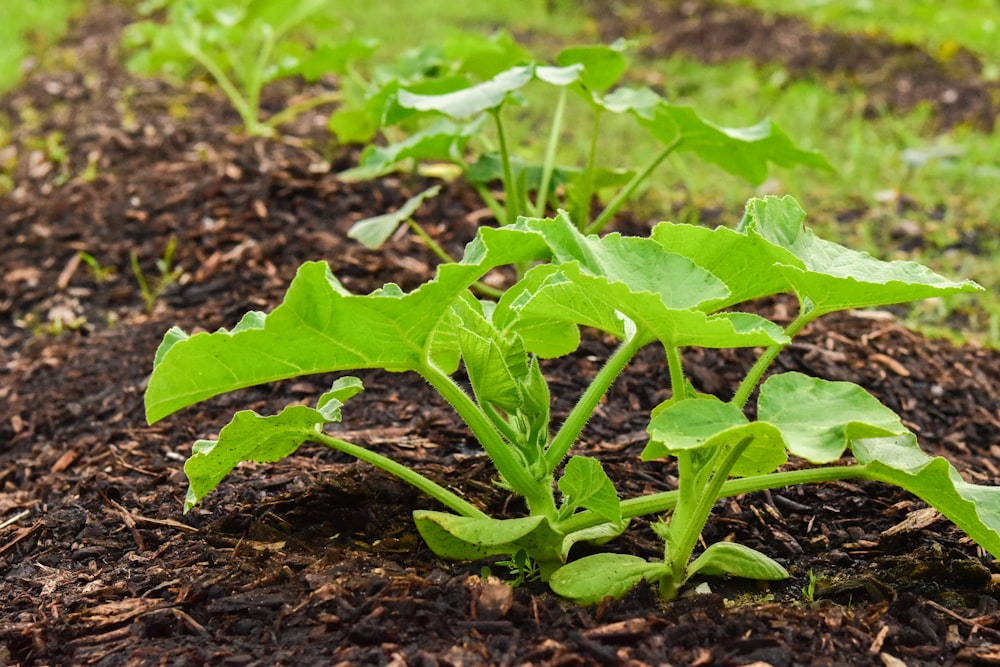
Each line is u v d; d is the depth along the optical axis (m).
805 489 1.36
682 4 3.79
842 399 1.20
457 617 1.21
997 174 2.28
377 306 1.20
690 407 1.19
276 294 1.66
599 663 1.18
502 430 1.24
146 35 2.48
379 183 1.97
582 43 3.45
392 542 1.29
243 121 2.41
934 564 1.28
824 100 2.87
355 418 1.47
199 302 1.68
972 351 1.62
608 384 1.25
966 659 1.20
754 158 1.61
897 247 1.99
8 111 2.64
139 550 1.31
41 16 3.55
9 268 1.84
